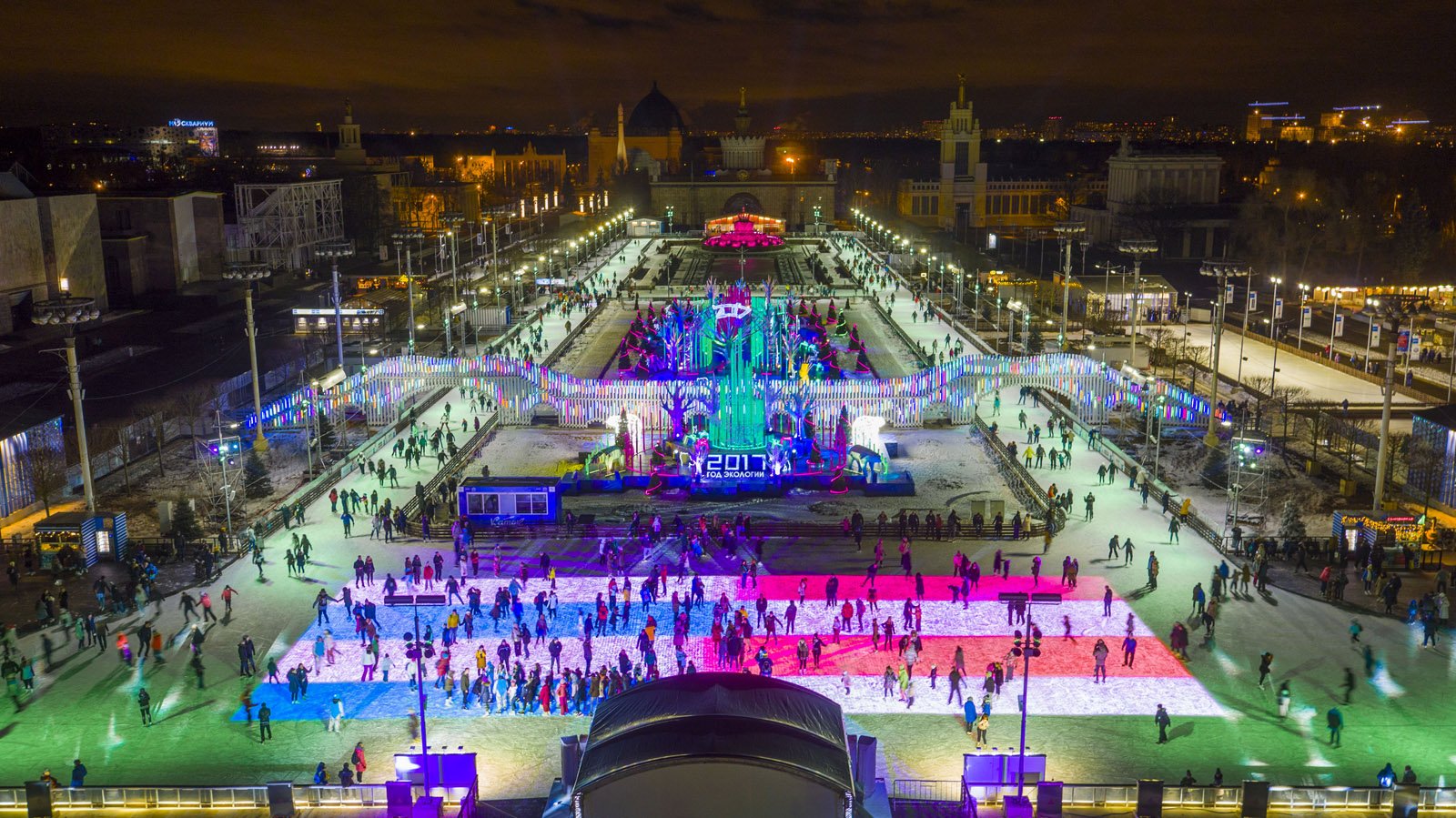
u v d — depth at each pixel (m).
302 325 130.62
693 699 33.94
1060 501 70.69
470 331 135.62
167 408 89.25
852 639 54.53
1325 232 181.75
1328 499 74.25
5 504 70.31
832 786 30.23
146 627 52.50
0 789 39.69
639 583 61.66
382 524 69.00
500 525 70.62
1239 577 60.62
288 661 52.00
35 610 57.38
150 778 42.22
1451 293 147.62
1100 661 49.28
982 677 50.41
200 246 150.88
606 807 30.52
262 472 81.62
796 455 82.25
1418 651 52.16
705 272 198.75
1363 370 113.88
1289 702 46.78
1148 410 84.81
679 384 90.12
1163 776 41.97
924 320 145.00
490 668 50.72
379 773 42.62
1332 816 38.91
